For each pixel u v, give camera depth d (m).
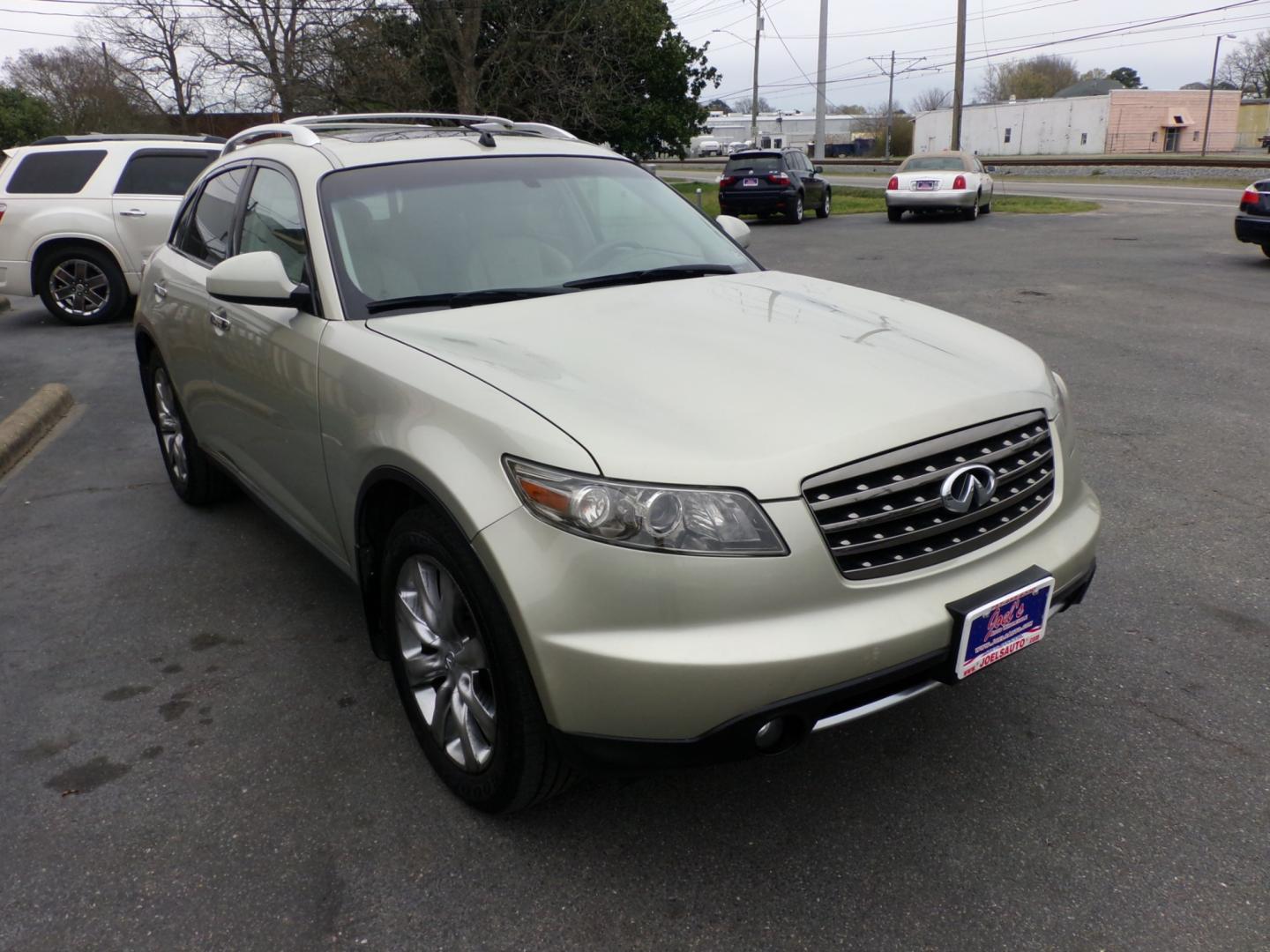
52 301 10.95
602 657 2.15
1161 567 4.06
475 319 2.99
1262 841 2.50
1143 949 2.18
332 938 2.28
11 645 3.70
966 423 2.44
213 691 3.35
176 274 4.48
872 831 2.58
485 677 2.57
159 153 11.19
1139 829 2.56
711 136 95.19
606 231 3.68
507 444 2.30
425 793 2.78
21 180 10.89
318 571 4.29
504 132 4.41
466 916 2.33
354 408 2.83
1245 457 5.34
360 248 3.25
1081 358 7.73
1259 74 91.62
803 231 20.33
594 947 2.23
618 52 28.36
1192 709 3.08
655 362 2.60
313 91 26.50
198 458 4.78
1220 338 8.25
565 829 2.62
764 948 2.22
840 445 2.26
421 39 26.38
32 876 2.49
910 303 3.44
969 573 2.41
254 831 2.64
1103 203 24.03
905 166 22.05
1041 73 104.50
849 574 2.25
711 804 2.71
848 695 2.22
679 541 2.13
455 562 2.41
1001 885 2.38
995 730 3.00
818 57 45.50
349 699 3.28
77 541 4.71
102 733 3.12
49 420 6.88
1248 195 12.46
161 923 2.33
